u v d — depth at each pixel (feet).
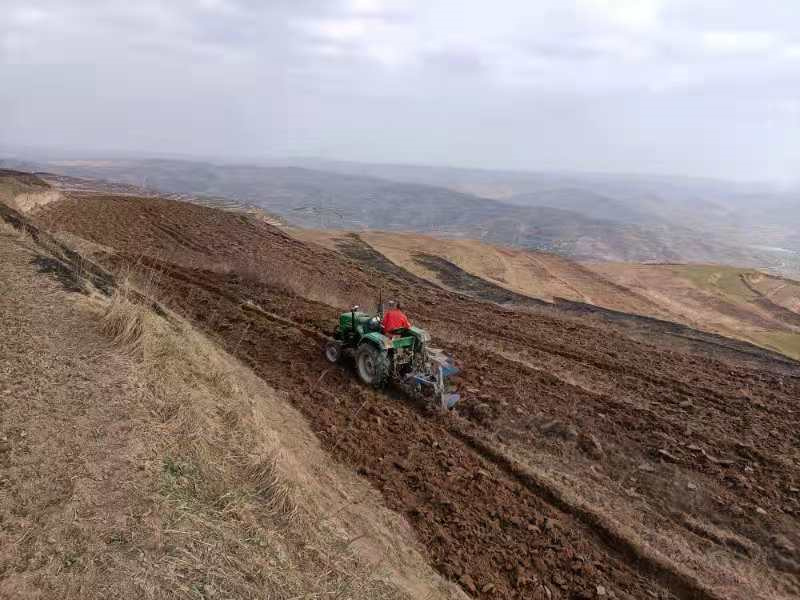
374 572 14.48
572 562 18.90
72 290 24.13
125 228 83.30
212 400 19.42
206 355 24.16
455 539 19.19
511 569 18.21
